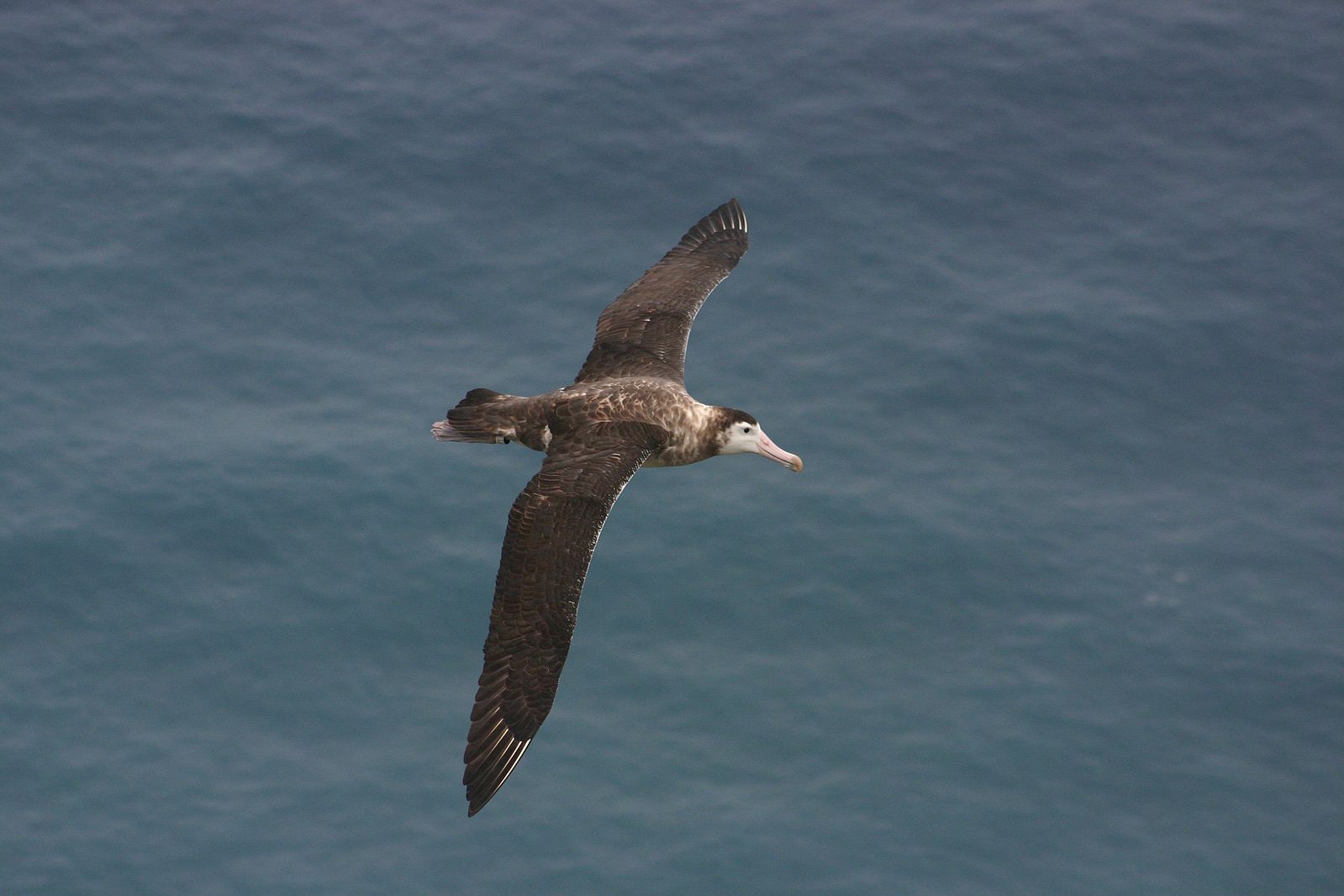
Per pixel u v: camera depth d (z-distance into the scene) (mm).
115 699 37812
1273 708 38156
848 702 38031
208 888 34344
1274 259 48250
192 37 54375
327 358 45000
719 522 41719
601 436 20516
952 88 52688
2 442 42438
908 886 34594
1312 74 53781
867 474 42688
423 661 38781
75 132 51125
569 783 36344
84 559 40125
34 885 34188
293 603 39656
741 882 34531
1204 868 35125
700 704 37938
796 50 53719
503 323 45781
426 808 35969
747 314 46219
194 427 43094
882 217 48938
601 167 49906
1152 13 55375
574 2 55469
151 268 47281
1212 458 43500
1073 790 36562
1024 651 39281
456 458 42688
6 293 46281
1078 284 47469
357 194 49250
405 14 55125
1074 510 42250
